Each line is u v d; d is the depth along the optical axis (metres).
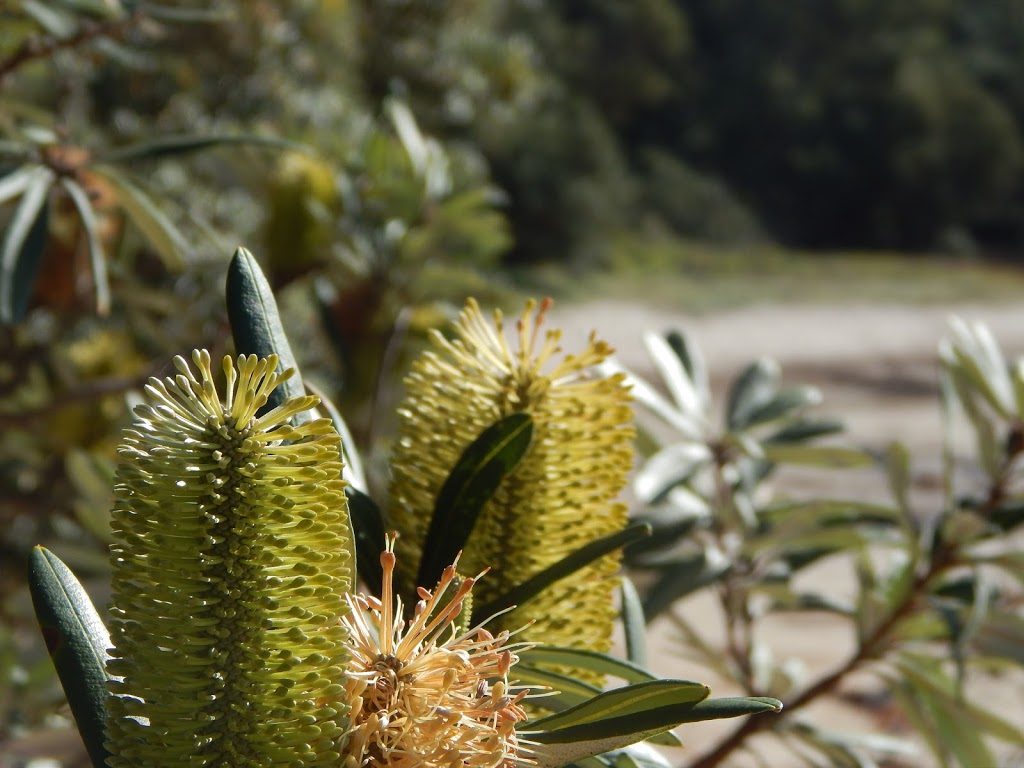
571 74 19.98
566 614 0.53
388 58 4.75
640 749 0.51
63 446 1.59
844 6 21.02
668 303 12.94
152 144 0.97
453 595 0.50
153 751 0.41
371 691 0.43
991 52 21.83
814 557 1.15
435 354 0.54
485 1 5.54
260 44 2.88
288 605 0.41
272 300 0.50
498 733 0.44
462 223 1.46
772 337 11.15
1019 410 1.02
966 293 14.52
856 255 18.77
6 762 1.00
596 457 0.53
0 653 1.24
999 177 19.53
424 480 0.52
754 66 20.95
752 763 2.43
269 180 1.38
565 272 14.11
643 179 18.55
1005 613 1.04
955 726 1.02
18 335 1.60
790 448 1.04
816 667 3.09
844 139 20.20
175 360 0.41
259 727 0.41
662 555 1.01
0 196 0.94
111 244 1.41
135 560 0.41
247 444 0.41
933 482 5.01
